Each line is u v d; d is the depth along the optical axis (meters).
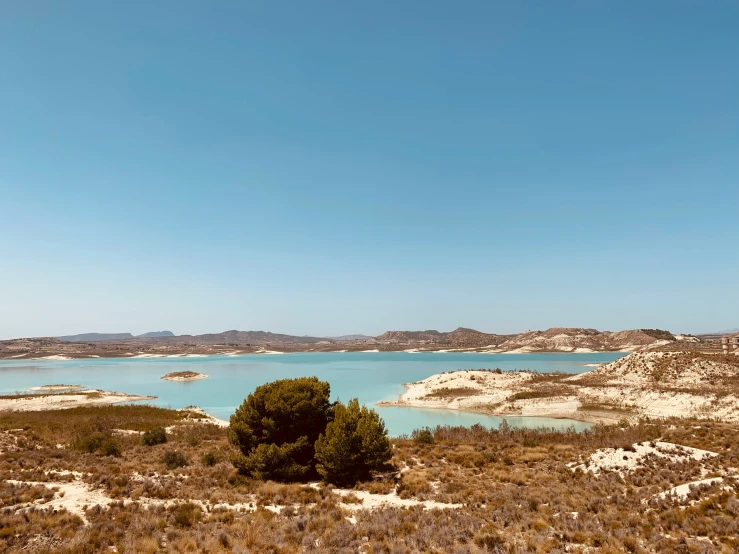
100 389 96.44
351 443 24.44
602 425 46.72
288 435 26.66
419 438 36.16
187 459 28.62
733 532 15.07
